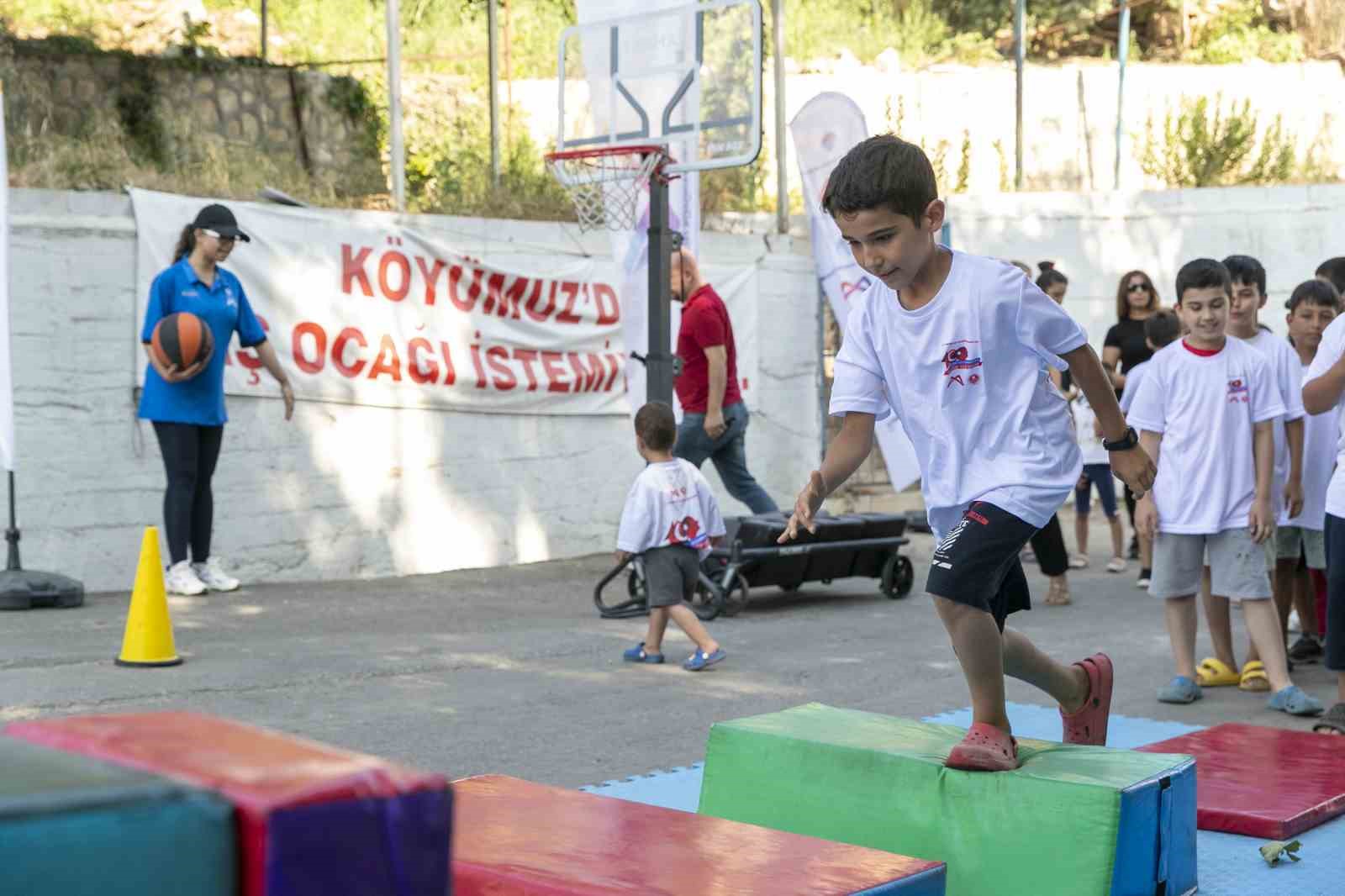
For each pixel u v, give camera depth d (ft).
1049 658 11.76
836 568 27.17
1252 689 19.12
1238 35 61.67
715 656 20.44
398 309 30.17
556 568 31.99
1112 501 32.14
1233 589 18.06
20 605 23.63
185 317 24.45
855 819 10.62
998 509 10.21
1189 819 10.39
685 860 8.54
